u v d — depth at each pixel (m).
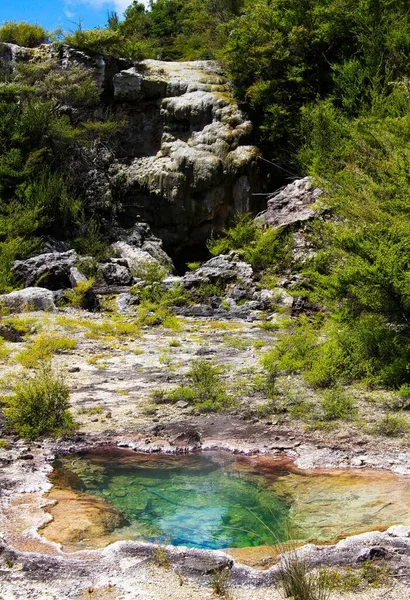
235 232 21.64
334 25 27.03
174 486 5.37
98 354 11.02
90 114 28.72
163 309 15.60
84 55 29.06
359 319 8.99
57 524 4.46
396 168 11.52
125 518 4.73
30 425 6.73
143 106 28.16
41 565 3.77
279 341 11.00
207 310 16.36
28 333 12.76
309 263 16.39
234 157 25.95
